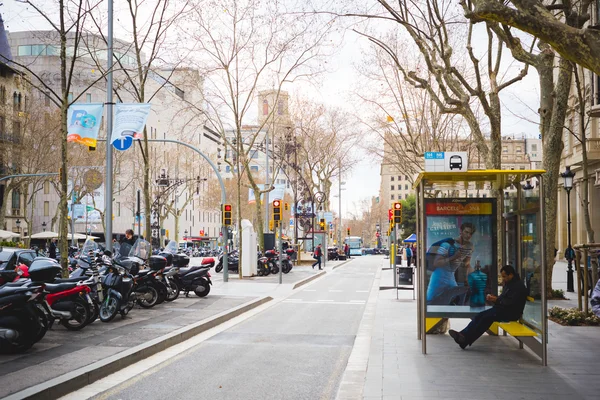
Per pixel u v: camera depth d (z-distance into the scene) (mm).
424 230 10820
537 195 9648
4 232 44469
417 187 12359
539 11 6969
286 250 43656
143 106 19172
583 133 17781
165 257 19688
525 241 10695
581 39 6570
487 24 15242
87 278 14477
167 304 18938
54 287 12281
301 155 54656
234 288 26656
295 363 10562
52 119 46375
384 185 172875
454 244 11320
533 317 10133
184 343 12656
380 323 15117
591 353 10492
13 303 10000
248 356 11227
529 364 9586
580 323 13914
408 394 7641
